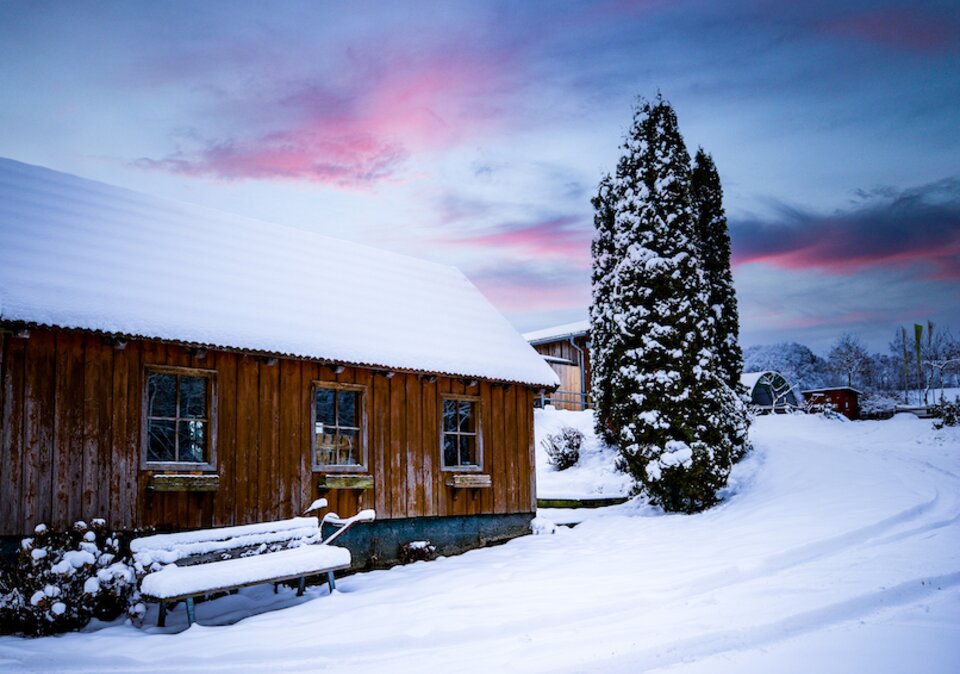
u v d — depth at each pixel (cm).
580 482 1858
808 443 2130
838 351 7388
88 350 818
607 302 2172
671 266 1505
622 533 1256
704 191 2089
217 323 917
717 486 1438
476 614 687
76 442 795
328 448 1066
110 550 764
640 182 1560
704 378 1466
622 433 1523
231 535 829
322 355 996
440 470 1183
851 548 948
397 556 1103
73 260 864
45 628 678
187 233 1077
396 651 599
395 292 1289
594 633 616
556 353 3319
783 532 1046
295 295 1085
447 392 1216
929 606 667
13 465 748
